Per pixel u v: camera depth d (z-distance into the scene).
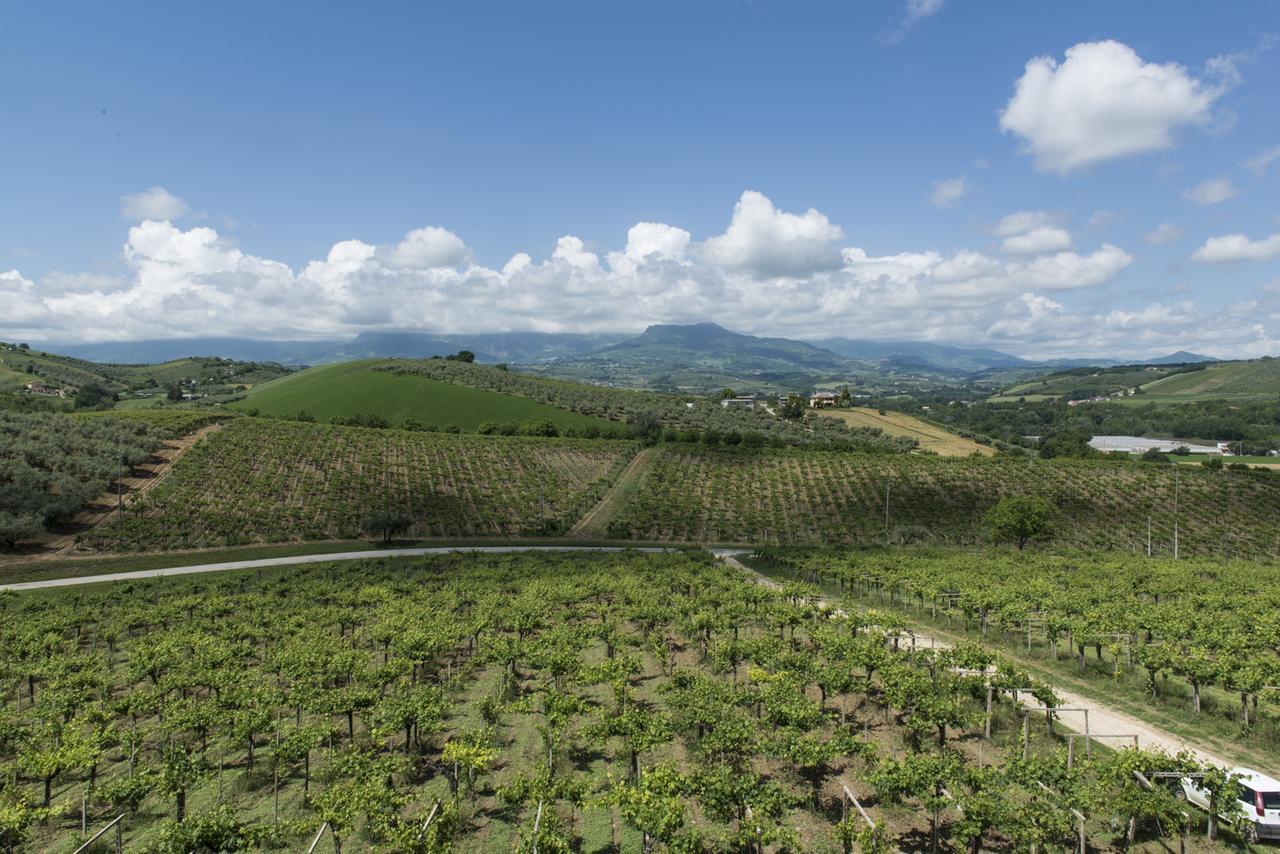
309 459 114.31
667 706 35.12
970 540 97.31
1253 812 22.83
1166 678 38.41
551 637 39.88
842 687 32.78
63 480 84.25
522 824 23.42
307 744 27.09
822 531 101.94
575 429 151.88
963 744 30.73
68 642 46.12
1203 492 107.06
